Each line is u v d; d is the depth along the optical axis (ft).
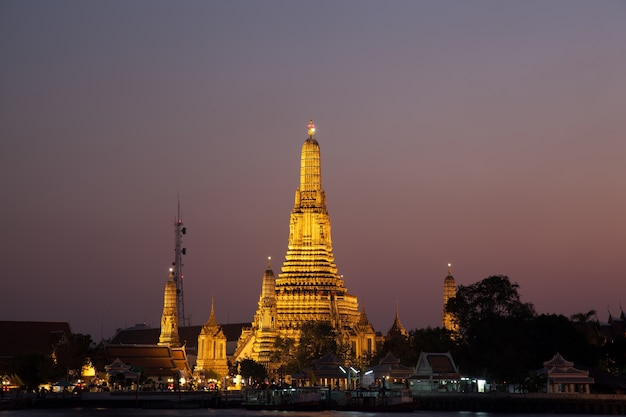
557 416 652.89
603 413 654.12
